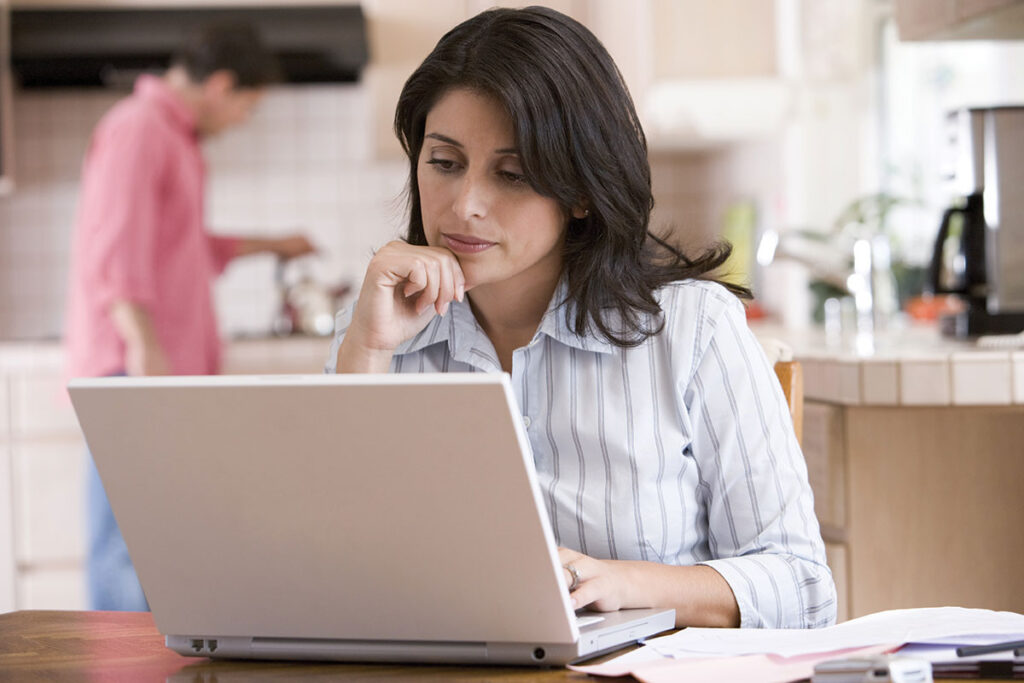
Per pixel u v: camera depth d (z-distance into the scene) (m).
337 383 0.95
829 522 2.37
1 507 4.17
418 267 1.37
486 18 1.37
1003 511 2.31
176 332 3.67
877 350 2.44
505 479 0.96
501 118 1.32
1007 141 2.62
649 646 1.08
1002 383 2.14
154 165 3.56
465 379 0.93
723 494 1.43
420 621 1.05
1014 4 2.38
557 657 1.03
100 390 1.01
